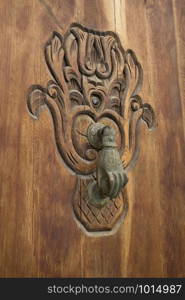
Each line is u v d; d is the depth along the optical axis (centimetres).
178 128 77
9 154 59
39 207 60
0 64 61
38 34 65
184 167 75
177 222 72
